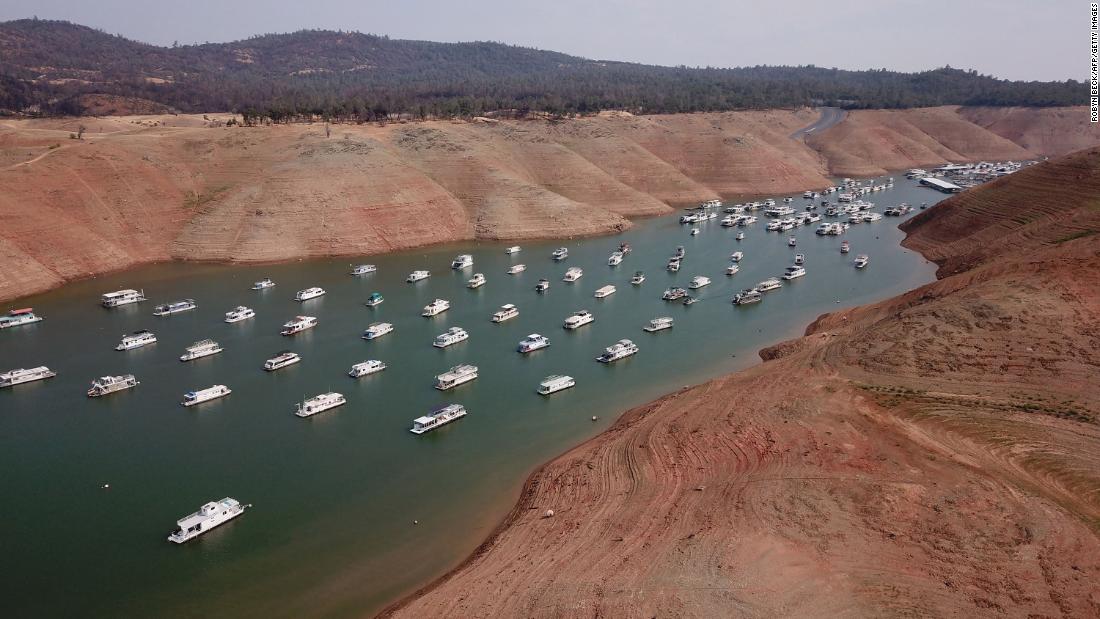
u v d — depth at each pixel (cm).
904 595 4872
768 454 6794
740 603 4822
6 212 14512
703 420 7700
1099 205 13650
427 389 9750
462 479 7406
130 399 9481
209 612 5525
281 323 12500
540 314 13112
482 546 6184
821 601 4828
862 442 6906
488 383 9956
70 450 8112
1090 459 6512
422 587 5719
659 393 9475
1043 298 9362
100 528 6631
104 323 12400
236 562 6122
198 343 11088
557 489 6819
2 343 11444
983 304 9444
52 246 14775
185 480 7444
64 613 5547
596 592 5066
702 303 13750
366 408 9162
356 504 6969
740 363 10488
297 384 9950
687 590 4969
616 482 6738
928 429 7169
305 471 7612
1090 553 5244
